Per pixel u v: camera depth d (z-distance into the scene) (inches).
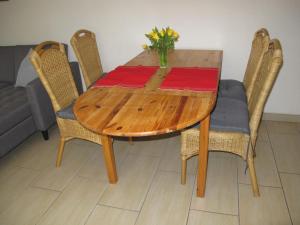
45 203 72.1
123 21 106.6
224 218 64.3
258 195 69.9
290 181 74.7
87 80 96.9
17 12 116.4
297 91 101.0
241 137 65.0
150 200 70.8
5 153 87.6
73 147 96.2
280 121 106.4
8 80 118.9
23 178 82.0
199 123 63.4
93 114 54.9
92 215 67.4
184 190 73.4
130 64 85.4
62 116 77.2
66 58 85.0
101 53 115.1
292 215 64.0
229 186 74.0
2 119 84.9
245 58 100.6
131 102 59.0
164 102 57.9
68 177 81.4
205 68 77.2
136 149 92.9
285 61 97.0
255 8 92.1
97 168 84.7
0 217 68.2
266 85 58.4
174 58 89.9
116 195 73.2
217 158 85.7
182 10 98.7
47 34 118.0
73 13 110.3
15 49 117.3
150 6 101.2
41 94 95.1
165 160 86.6
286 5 89.2
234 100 79.3
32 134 99.7
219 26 97.8
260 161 83.5
